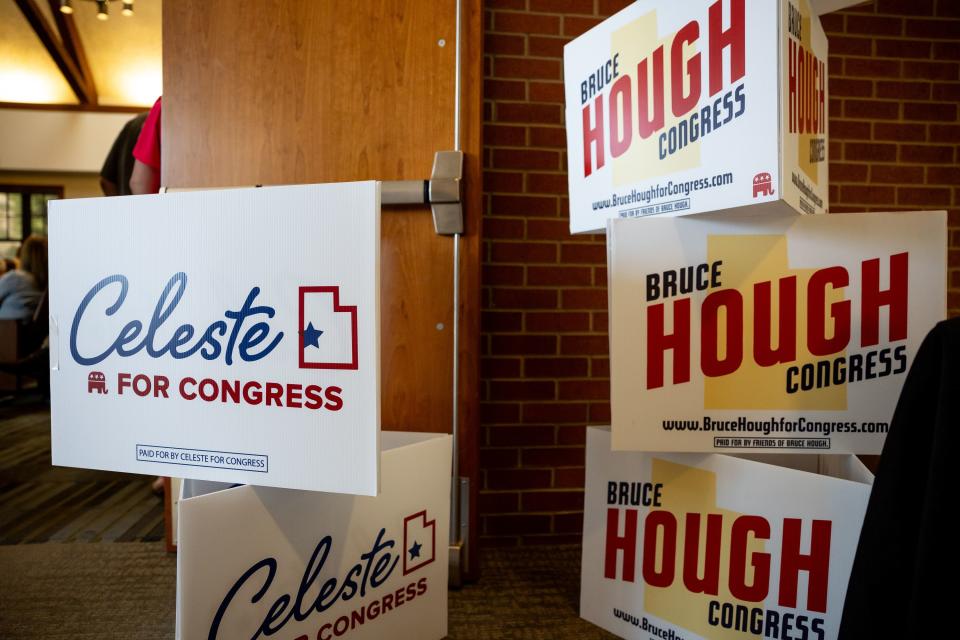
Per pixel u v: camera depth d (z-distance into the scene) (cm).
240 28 152
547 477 174
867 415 100
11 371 410
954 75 186
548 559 163
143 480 237
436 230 146
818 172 102
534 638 122
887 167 186
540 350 174
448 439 121
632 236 105
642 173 106
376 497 105
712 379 104
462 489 148
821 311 101
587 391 175
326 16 150
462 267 148
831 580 98
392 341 150
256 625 87
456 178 144
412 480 112
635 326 105
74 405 95
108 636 122
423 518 115
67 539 174
